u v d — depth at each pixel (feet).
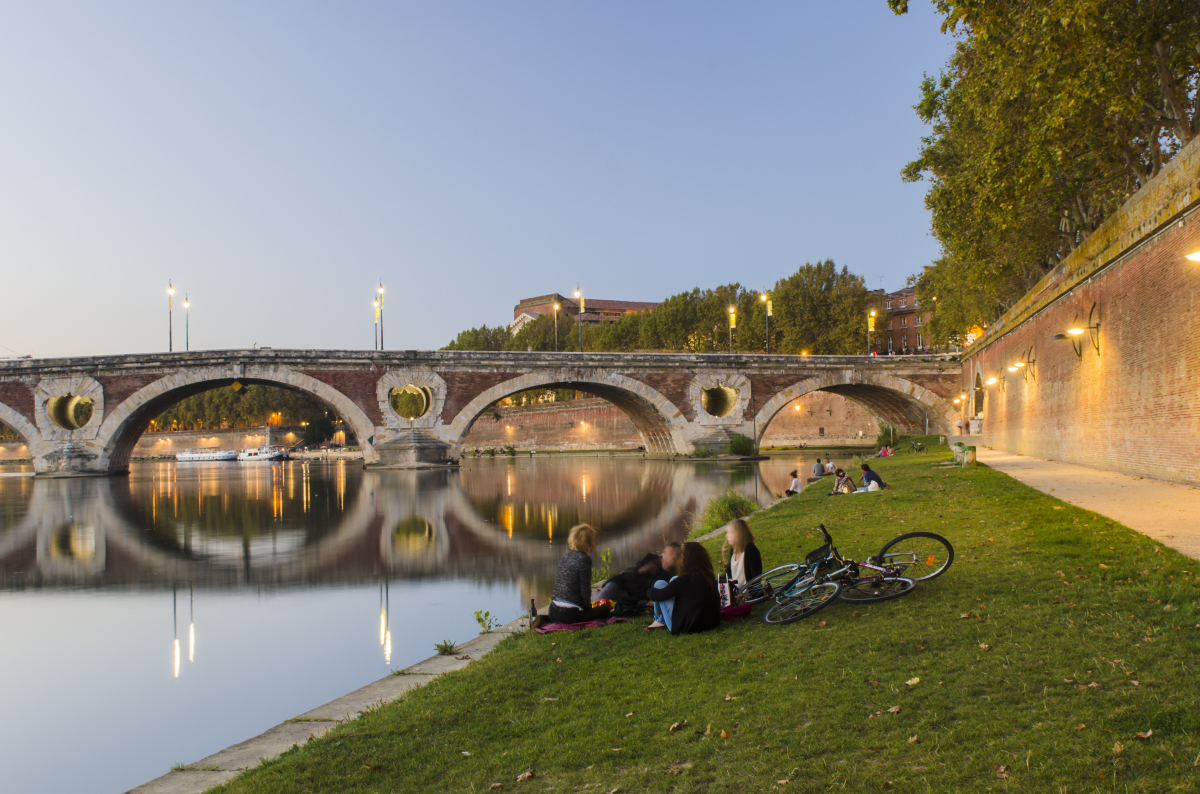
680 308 353.51
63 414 190.08
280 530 92.79
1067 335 90.43
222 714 35.42
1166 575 30.58
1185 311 62.34
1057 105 69.62
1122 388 78.13
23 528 96.78
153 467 296.10
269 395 446.60
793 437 295.07
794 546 50.42
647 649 29.55
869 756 18.38
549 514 102.32
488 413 382.42
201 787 22.33
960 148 122.21
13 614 54.13
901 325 396.37
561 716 23.62
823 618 30.09
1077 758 16.85
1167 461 66.54
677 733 21.18
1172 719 17.80
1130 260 75.51
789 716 21.26
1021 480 76.13
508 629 39.88
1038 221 113.29
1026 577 32.65
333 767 21.45
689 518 95.14
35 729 34.01
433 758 21.58
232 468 270.46
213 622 51.24
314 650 44.50
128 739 32.83
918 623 27.73
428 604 54.60
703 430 207.21
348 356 184.44
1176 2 60.80
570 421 341.82
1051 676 21.45
